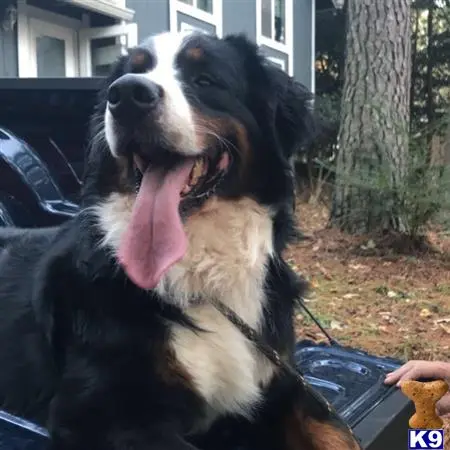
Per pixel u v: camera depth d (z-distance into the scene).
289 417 0.56
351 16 2.05
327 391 0.64
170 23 2.76
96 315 0.51
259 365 0.55
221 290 0.56
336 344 0.80
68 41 2.47
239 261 0.57
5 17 2.15
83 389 0.49
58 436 0.48
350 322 1.38
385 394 0.63
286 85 0.64
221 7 3.14
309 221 2.33
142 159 0.57
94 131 0.63
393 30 2.01
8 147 0.83
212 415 0.55
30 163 0.84
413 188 1.89
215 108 0.58
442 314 1.45
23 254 0.65
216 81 0.59
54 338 0.53
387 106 2.01
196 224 0.57
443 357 1.19
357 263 1.83
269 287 0.59
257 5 3.45
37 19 2.31
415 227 1.92
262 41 3.50
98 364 0.50
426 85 4.54
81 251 0.55
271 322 0.58
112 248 0.54
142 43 0.63
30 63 2.29
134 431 0.47
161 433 0.47
